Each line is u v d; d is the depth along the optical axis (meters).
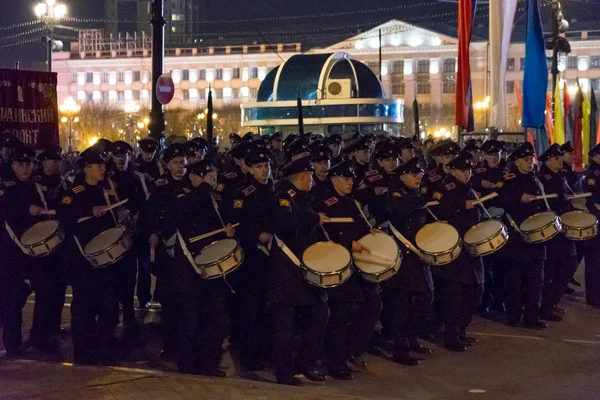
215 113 77.94
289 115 40.53
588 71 73.94
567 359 9.12
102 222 8.83
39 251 8.54
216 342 8.30
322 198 8.48
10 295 9.11
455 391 7.91
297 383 8.05
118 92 87.19
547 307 11.27
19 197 9.16
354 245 8.18
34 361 8.16
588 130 21.39
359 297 8.25
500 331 10.55
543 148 18.08
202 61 84.94
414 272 8.91
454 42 78.25
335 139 11.31
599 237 12.04
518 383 8.16
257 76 83.94
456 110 14.50
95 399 6.77
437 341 10.02
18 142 9.67
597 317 11.47
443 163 10.17
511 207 10.59
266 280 8.49
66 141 69.94
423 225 9.09
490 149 10.99
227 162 11.45
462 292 9.52
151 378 7.50
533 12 14.82
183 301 8.29
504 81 14.66
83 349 8.66
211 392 7.09
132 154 10.71
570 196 11.38
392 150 9.77
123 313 10.41
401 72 80.00
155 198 9.16
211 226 8.39
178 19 113.81
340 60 41.44
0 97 10.80
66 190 8.95
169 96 15.05
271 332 8.93
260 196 8.62
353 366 8.80
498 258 10.70
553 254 11.02
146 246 10.24
